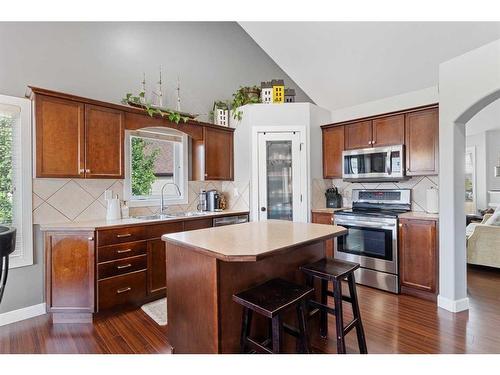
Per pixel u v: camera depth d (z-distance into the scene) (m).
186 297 1.89
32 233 2.69
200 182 4.24
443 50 3.16
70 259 2.56
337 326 1.81
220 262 1.67
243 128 4.14
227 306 1.70
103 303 2.61
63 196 2.91
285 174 4.09
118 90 3.36
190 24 4.14
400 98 3.99
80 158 2.74
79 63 3.04
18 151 2.61
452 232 2.70
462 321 2.51
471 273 3.96
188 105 4.10
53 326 2.50
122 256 2.75
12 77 2.61
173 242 1.91
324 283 2.24
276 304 1.52
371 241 3.39
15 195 2.61
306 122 4.07
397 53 3.45
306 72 4.47
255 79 4.96
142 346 2.17
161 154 3.86
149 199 3.71
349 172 3.93
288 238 1.94
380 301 2.98
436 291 2.91
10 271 2.56
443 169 2.76
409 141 3.39
